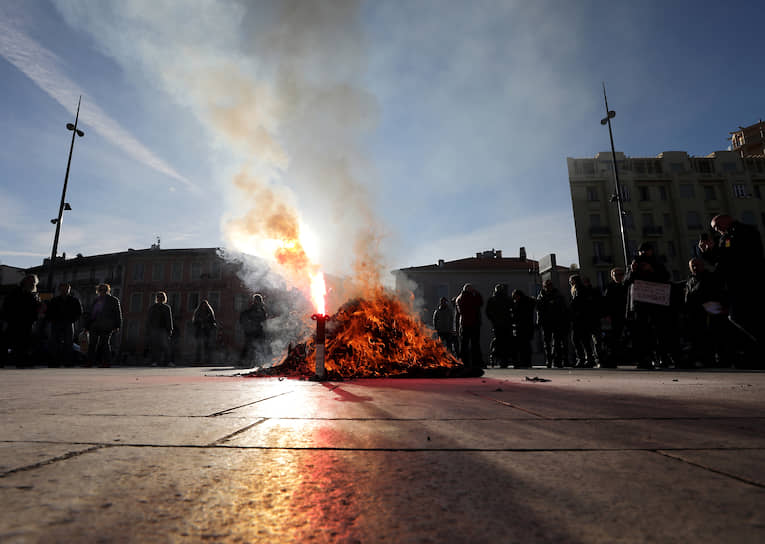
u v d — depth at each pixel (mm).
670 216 45156
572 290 9031
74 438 1451
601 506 813
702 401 2477
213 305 40688
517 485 949
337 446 1341
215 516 781
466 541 661
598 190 45625
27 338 8828
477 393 3049
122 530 712
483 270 41312
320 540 675
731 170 46031
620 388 3373
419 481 984
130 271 43125
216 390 3238
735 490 906
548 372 6488
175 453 1251
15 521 737
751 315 4555
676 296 7363
